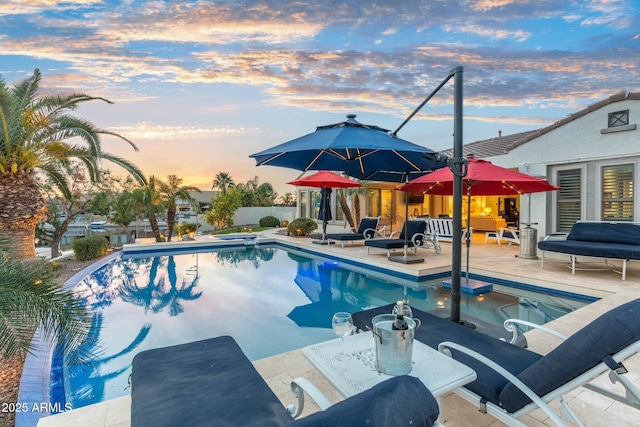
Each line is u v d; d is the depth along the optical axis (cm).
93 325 499
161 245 1248
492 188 678
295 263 1009
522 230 865
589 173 765
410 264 793
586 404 243
